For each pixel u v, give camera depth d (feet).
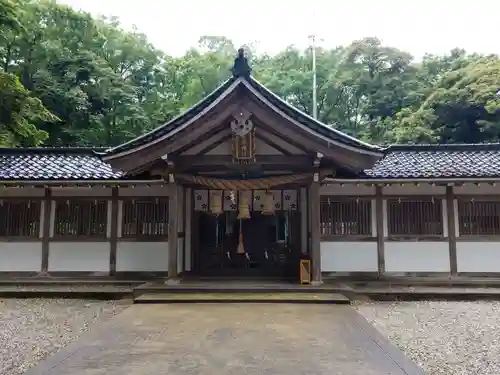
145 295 30.14
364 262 37.35
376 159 32.09
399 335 21.65
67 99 82.53
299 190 38.24
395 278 36.81
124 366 15.89
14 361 17.37
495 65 89.56
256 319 23.85
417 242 37.40
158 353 17.52
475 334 21.88
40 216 38.63
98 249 38.29
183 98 119.03
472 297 31.50
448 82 97.50
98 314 26.63
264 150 34.09
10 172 36.83
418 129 91.76
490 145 40.68
